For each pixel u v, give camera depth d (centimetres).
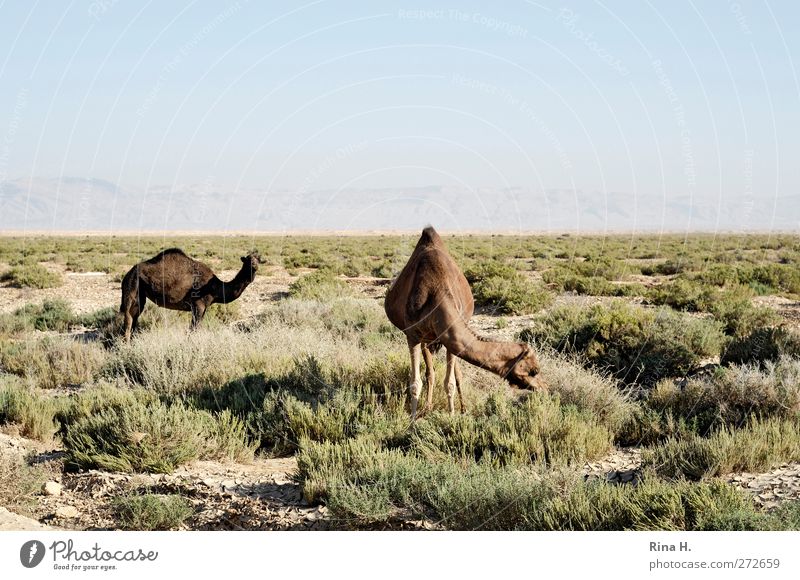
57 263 4441
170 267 1644
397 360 1109
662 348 1296
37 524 656
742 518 596
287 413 957
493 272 2700
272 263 4353
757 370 1038
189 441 867
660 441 920
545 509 648
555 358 1252
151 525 668
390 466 732
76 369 1383
